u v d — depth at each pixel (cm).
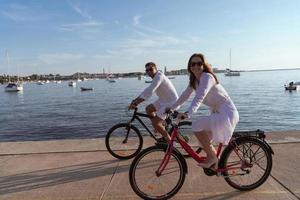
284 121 2716
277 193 438
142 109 3456
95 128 2647
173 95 598
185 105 3353
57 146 712
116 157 618
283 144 666
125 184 487
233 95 5409
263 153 464
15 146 725
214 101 439
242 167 451
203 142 434
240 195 436
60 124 2959
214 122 426
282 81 10844
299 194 434
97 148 684
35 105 5250
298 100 4412
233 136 448
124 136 636
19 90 10144
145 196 428
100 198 438
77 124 2911
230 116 430
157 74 596
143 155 430
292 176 494
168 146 436
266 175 457
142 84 12988
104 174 534
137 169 439
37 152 672
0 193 468
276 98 4747
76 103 5291
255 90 6562
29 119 3450
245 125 2562
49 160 619
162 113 581
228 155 444
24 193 465
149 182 440
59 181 508
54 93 8750
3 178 529
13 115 3906
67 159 622
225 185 470
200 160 444
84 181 504
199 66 442
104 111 3856
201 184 474
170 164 439
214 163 439
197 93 423
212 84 429
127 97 6112
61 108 4534
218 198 428
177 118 419
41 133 2533
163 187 441
